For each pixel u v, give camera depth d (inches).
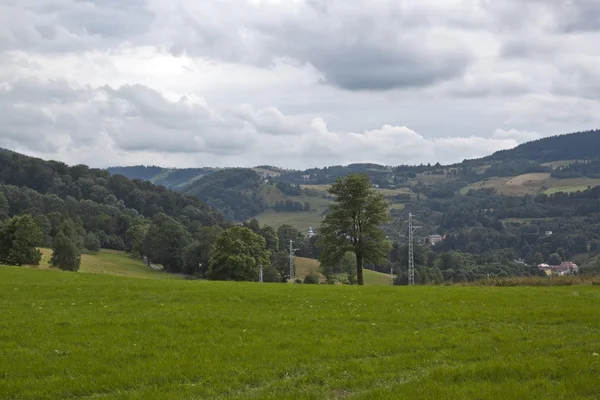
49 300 1189.7
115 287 1472.7
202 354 676.1
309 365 632.4
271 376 588.4
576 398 458.3
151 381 570.6
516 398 464.8
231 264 3875.5
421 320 945.5
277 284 1820.9
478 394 477.7
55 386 545.6
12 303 1129.4
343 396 518.3
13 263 4065.0
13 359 648.4
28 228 4087.1
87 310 1042.1
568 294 1363.2
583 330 838.5
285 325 884.6
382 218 2844.5
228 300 1222.3
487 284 2089.1
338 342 746.8
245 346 722.2
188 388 538.3
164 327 850.1
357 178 2817.4
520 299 1240.2
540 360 595.5
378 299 1256.2
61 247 4790.8
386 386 534.3
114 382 560.7
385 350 705.6
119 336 780.0
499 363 585.6
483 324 905.5
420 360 642.8
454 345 732.0
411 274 3727.9
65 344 730.2
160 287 1504.7
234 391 537.3
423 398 471.2
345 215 2829.7
